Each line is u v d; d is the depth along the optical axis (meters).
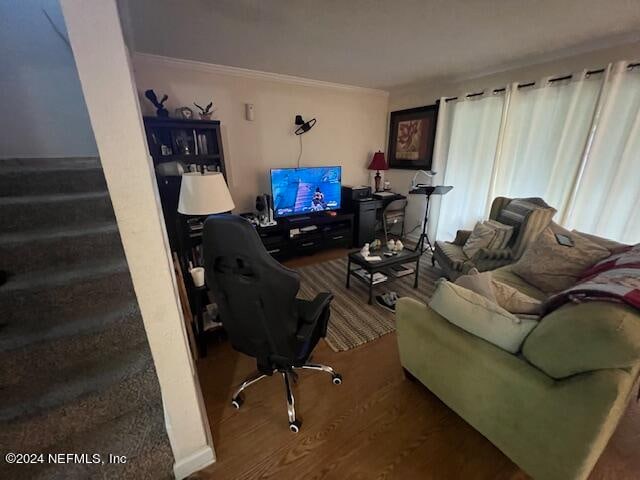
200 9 1.80
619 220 2.46
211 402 1.61
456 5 1.73
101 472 1.12
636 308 0.96
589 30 2.10
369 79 3.58
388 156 4.59
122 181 0.82
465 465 1.29
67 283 1.42
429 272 3.32
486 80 3.24
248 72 3.21
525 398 1.07
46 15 2.19
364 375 1.81
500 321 1.19
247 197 3.64
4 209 1.56
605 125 2.41
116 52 0.72
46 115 2.32
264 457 1.31
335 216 3.91
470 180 3.47
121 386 1.29
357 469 1.27
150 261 0.93
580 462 0.96
